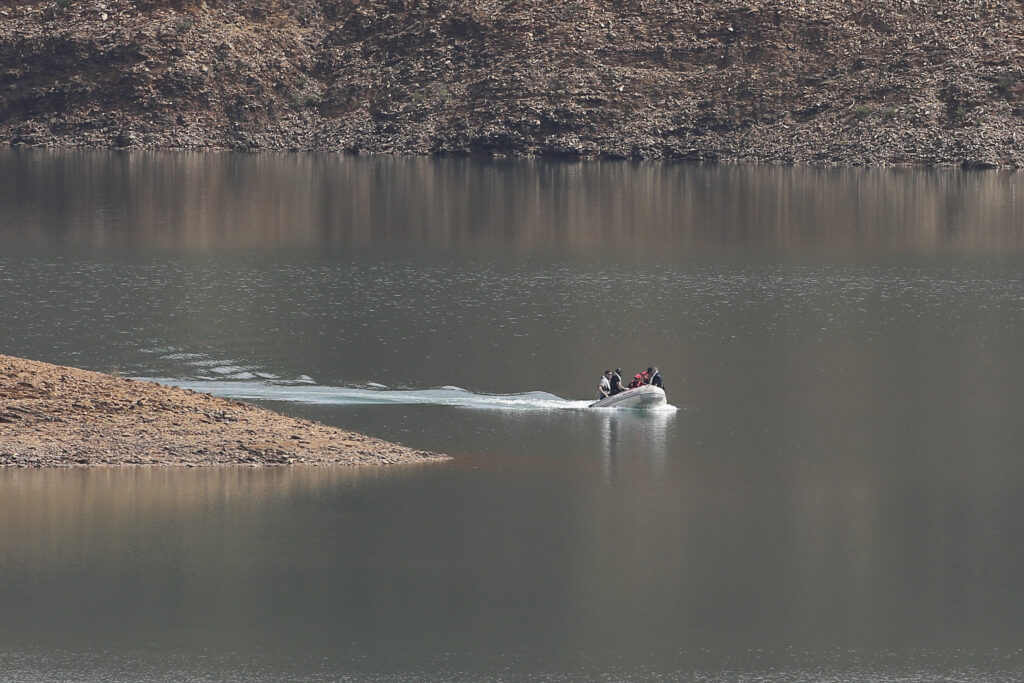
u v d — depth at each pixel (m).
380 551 149.00
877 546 155.88
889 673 125.44
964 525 163.50
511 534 155.62
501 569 145.62
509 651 127.38
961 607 139.25
